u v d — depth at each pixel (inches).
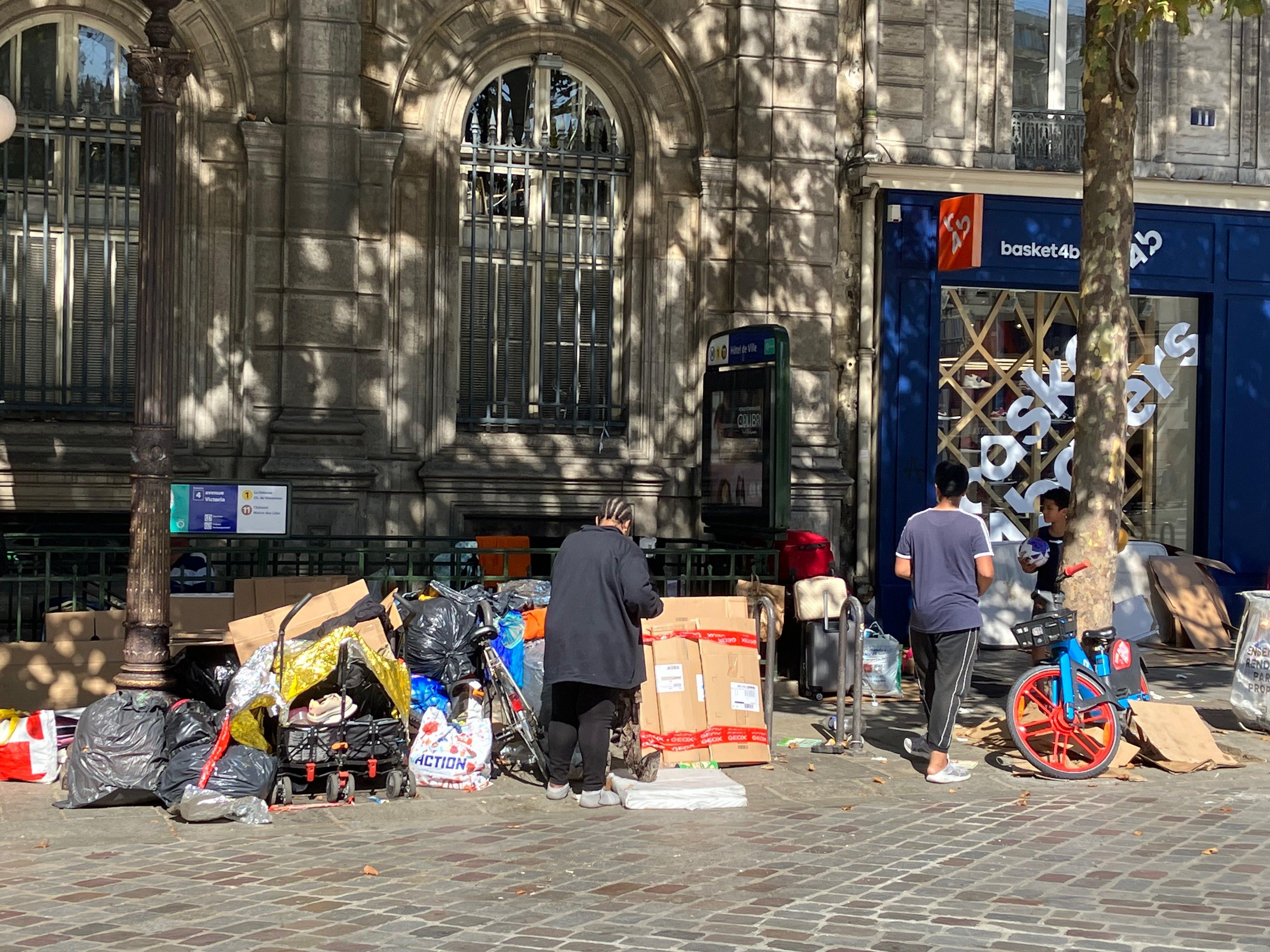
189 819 267.6
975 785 310.2
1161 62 565.0
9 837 257.1
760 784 307.4
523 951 194.4
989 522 556.7
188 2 450.0
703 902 218.4
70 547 366.9
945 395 552.4
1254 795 302.2
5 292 450.0
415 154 477.4
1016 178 538.6
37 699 329.4
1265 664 367.9
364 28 466.6
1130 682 359.9
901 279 533.0
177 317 451.8
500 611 327.6
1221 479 575.5
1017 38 555.5
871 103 526.6
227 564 390.0
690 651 326.6
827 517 499.5
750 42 495.5
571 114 502.0
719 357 426.6
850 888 226.8
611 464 492.4
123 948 194.9
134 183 461.1
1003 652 532.7
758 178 497.0
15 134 450.3
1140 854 251.0
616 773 308.0
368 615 304.2
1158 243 565.6
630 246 502.6
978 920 210.4
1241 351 576.4
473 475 475.8
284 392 452.4
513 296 496.7
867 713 396.8
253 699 280.5
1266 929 206.8
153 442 303.9
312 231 453.1
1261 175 573.9
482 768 299.4
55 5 446.9
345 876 232.7
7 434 443.8
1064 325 565.6
